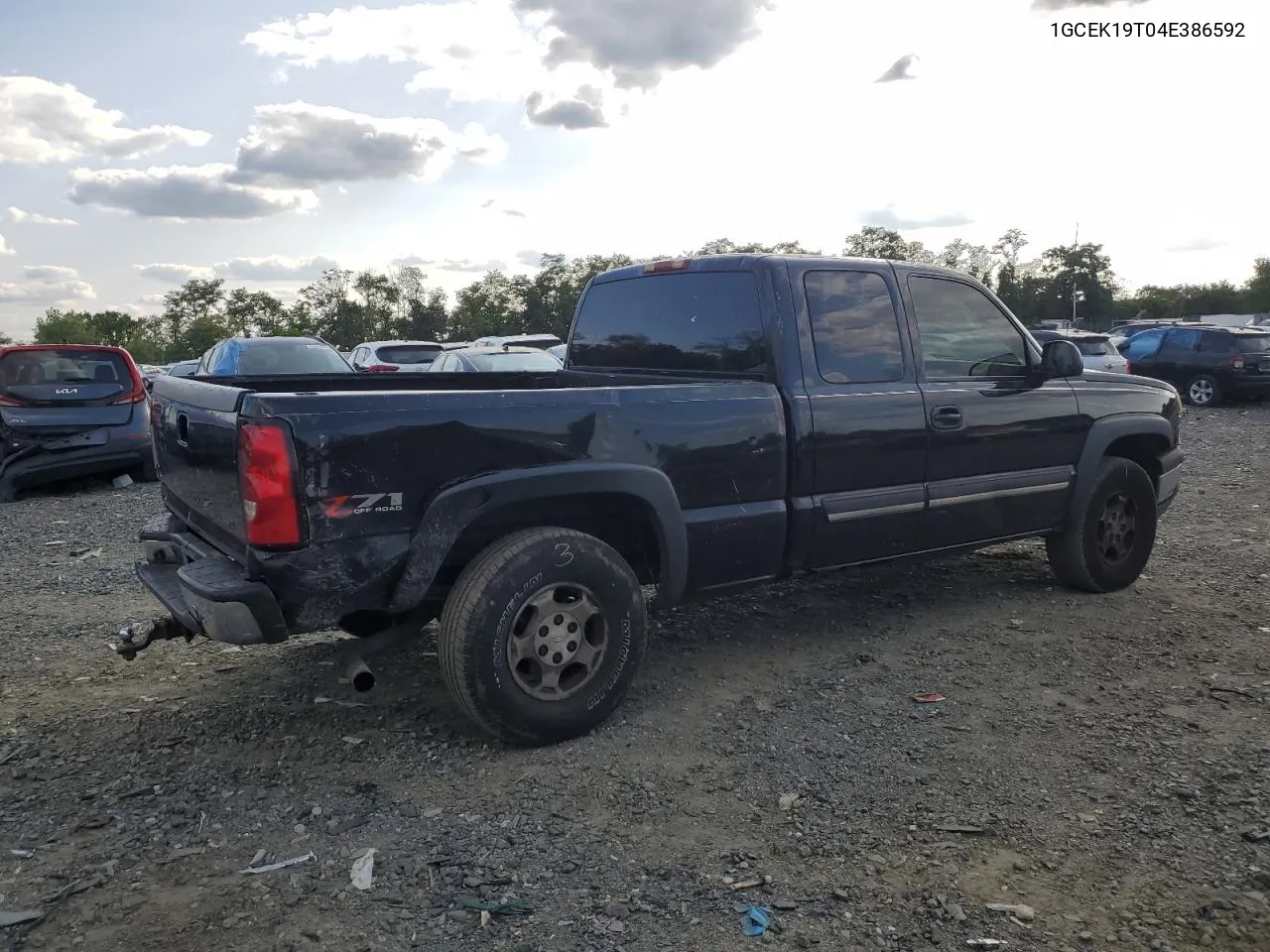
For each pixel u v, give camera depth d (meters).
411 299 88.31
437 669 4.78
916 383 4.89
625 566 3.98
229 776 3.65
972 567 6.52
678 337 4.96
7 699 4.44
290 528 3.33
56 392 10.54
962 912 2.75
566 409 3.86
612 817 3.32
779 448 4.40
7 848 3.15
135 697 4.46
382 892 2.89
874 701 4.28
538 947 2.63
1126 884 2.87
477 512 3.65
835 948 2.61
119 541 7.96
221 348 14.16
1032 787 3.45
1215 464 11.57
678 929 2.70
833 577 6.28
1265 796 3.32
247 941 2.66
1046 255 94.38
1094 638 5.04
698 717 4.14
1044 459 5.43
